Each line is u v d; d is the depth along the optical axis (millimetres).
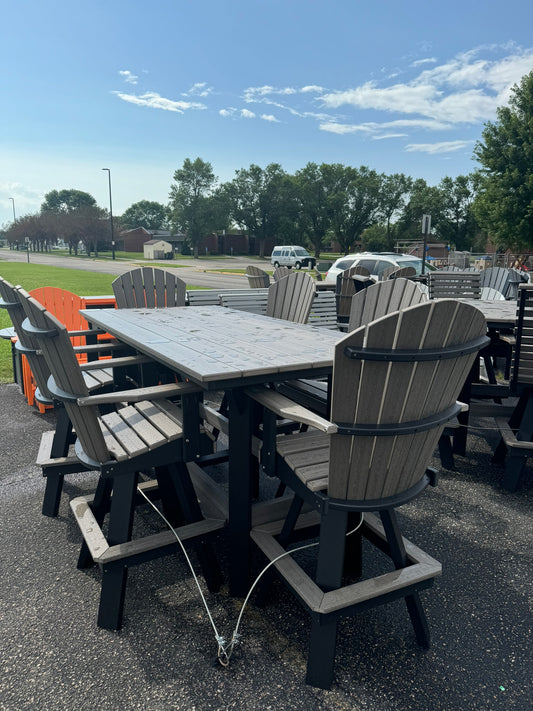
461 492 3309
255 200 74500
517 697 1735
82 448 2139
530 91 27516
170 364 2043
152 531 2785
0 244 142500
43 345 1999
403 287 2846
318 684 1754
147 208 139250
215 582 2266
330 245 90938
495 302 5012
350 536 2326
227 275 33812
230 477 2088
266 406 1815
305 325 3051
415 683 1786
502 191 28281
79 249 113250
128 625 2068
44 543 2672
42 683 1773
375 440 1604
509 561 2545
